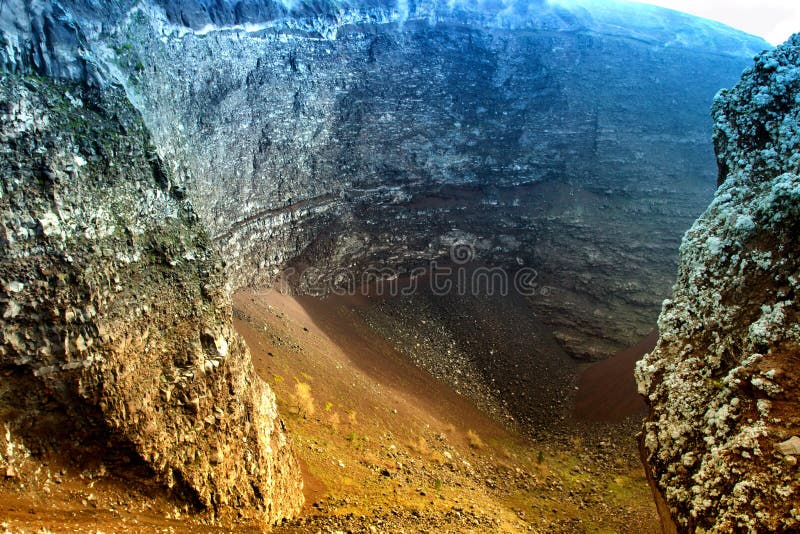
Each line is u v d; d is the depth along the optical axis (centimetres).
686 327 1225
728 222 1221
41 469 1032
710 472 906
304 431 2264
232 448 1390
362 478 2027
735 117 1377
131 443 1138
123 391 1141
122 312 1179
